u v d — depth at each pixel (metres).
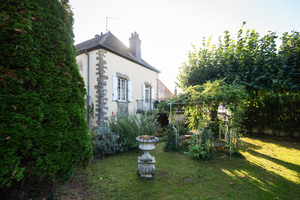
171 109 6.38
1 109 1.73
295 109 7.46
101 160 4.61
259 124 8.64
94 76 8.24
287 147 6.07
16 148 1.80
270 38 4.95
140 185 3.12
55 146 2.15
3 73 1.77
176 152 5.49
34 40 2.06
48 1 2.33
